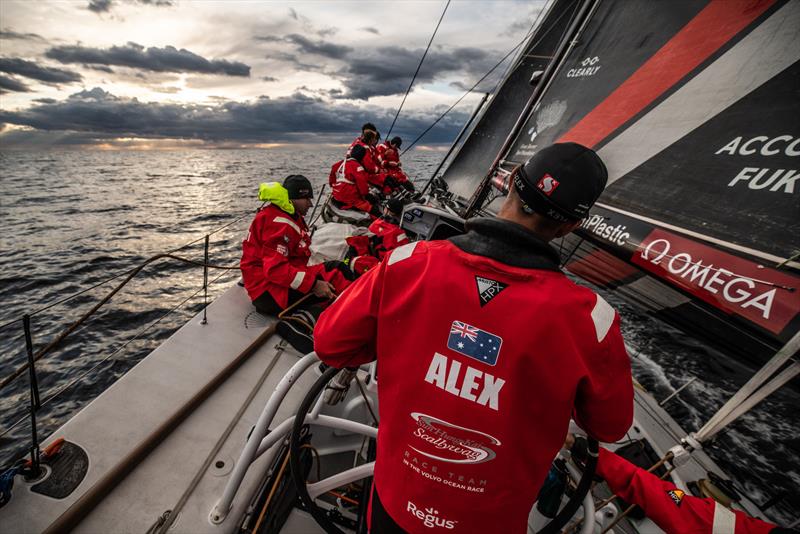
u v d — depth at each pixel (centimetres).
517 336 63
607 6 241
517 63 486
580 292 66
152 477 155
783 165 121
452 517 74
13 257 2103
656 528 150
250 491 154
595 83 229
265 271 250
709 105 154
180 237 2827
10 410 764
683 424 499
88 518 138
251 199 5081
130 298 1352
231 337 244
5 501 133
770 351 109
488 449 68
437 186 567
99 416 173
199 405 192
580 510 153
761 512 169
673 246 144
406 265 74
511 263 67
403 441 76
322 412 196
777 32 136
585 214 70
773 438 492
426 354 70
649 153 174
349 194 511
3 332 1084
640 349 664
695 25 174
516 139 300
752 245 120
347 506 178
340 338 83
